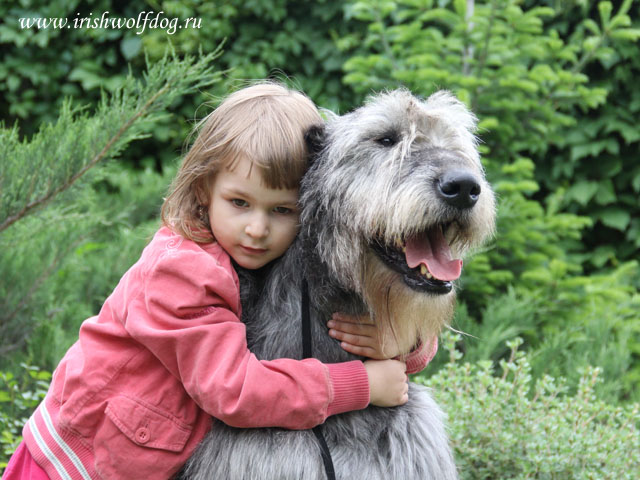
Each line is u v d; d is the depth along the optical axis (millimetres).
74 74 7477
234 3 7488
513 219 5477
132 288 2549
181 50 7316
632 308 6031
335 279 2629
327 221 2619
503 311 5152
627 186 7668
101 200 6914
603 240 7754
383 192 2500
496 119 5562
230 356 2367
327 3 7438
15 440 3557
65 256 4754
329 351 2656
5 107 7961
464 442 3436
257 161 2482
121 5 7652
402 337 2697
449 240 2682
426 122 2674
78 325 4883
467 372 3883
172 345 2393
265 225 2553
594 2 7109
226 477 2502
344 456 2527
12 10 7414
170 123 7660
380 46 6535
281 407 2375
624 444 3488
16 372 4316
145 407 2477
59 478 2541
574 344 5359
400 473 2566
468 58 5551
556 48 5992
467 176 2439
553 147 7457
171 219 2613
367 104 2770
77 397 2527
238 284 2586
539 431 3490
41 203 4004
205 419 2602
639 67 6977
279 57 7488
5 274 4516
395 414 2686
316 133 2682
